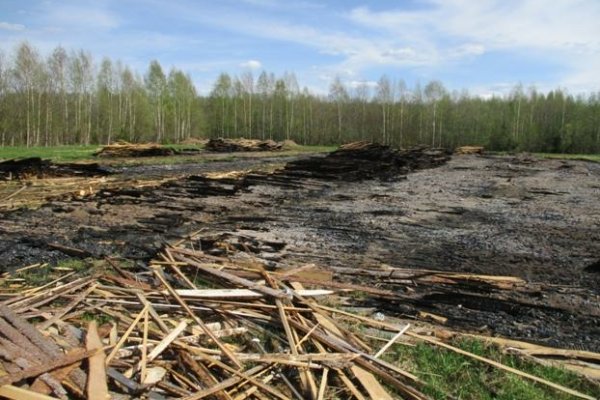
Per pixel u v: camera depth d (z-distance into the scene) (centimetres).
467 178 2173
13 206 1315
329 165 2103
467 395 432
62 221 1130
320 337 484
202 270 679
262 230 1073
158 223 1113
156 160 2906
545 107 6253
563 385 448
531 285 724
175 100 6238
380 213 1320
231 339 502
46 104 5094
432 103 6194
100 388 353
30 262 786
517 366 481
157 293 580
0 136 4866
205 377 404
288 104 6638
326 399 405
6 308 484
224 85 6700
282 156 3472
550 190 1833
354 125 6562
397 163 2455
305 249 922
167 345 442
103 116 5606
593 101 5884
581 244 1009
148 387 380
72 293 595
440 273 748
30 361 378
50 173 1923
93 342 427
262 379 422
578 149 5422
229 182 1738
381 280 732
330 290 652
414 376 440
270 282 629
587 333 571
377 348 505
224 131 6600
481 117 5916
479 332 565
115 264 715
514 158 3394
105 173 2075
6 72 4844
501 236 1074
